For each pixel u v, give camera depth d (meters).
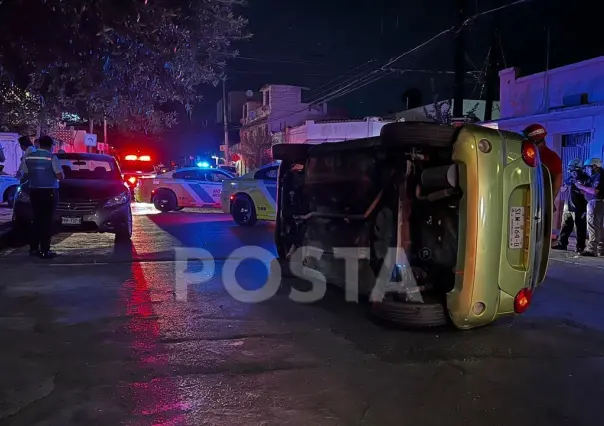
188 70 6.98
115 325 5.12
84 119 8.25
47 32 5.06
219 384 3.83
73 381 3.82
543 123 14.74
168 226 13.51
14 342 4.61
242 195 13.55
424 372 4.12
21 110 8.59
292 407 3.50
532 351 4.62
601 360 4.43
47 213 8.32
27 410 3.38
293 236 7.35
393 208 5.21
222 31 6.41
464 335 5.01
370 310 5.75
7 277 7.11
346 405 3.55
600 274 8.23
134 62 6.68
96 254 8.95
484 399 3.68
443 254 5.09
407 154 4.99
